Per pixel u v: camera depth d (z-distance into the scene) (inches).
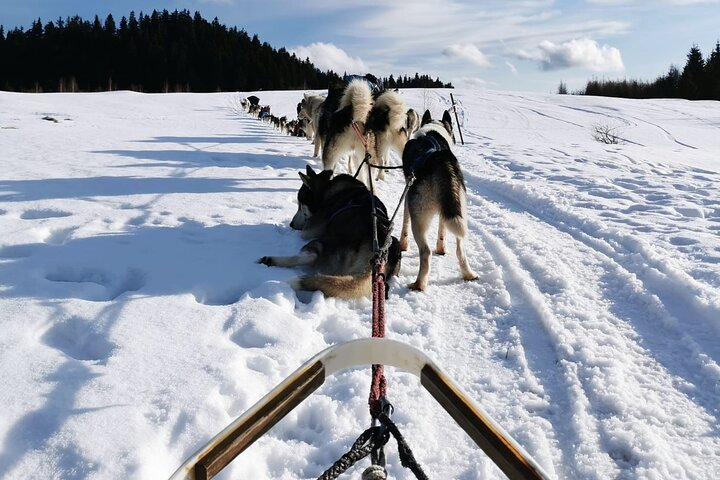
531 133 898.7
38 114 879.7
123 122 815.1
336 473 53.4
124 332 130.6
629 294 167.6
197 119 955.3
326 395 115.9
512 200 315.9
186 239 206.8
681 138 940.6
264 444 98.3
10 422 95.6
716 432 105.0
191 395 106.1
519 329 148.1
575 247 214.5
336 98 386.9
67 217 227.9
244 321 139.8
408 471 93.1
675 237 218.2
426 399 114.0
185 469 51.7
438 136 208.4
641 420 107.7
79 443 91.2
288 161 430.6
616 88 2792.8
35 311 138.1
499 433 55.6
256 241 209.8
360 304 165.2
